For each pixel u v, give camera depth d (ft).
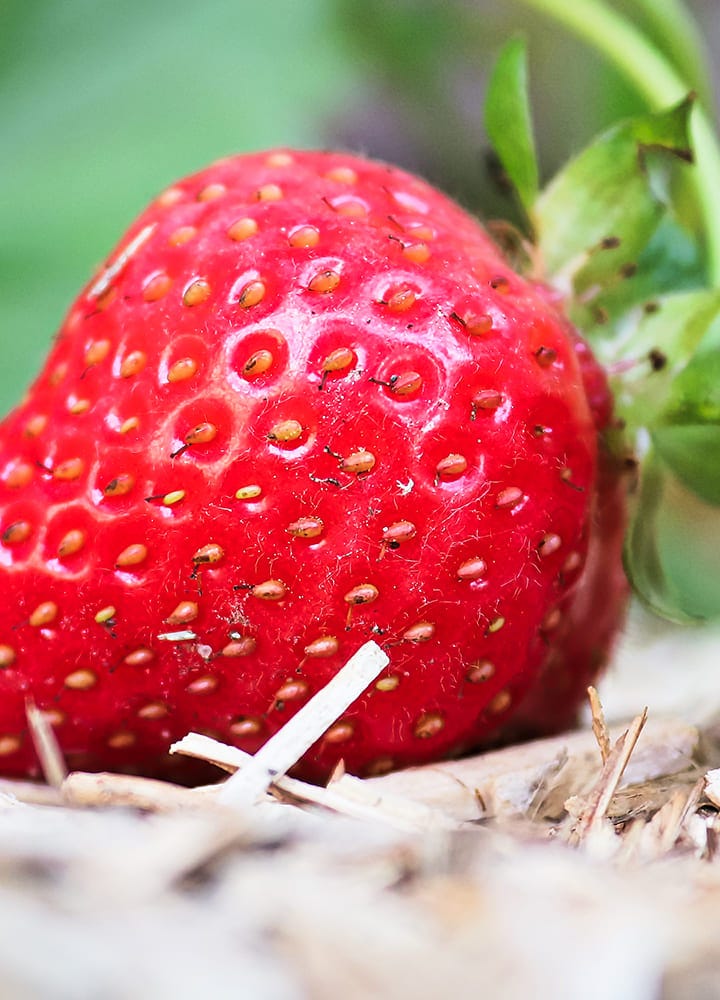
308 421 0.34
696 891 0.28
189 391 0.34
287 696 0.35
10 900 0.27
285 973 0.26
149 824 0.30
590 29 0.45
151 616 0.34
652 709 0.42
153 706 0.35
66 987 0.26
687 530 0.42
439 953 0.27
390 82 0.81
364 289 0.34
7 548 0.35
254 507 0.34
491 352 0.34
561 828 0.32
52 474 0.35
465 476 0.34
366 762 0.35
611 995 0.26
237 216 0.35
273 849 0.29
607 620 0.39
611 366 0.37
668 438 0.37
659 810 0.32
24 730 0.36
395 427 0.34
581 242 0.38
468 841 0.29
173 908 0.27
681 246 0.38
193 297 0.35
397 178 0.37
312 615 0.34
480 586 0.35
